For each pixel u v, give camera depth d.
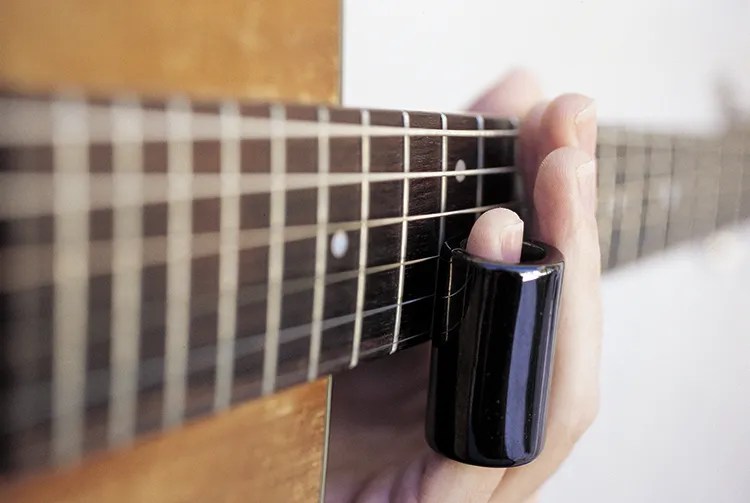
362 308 0.24
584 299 0.29
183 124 0.20
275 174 0.22
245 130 0.21
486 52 0.30
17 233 0.18
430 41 0.28
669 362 0.41
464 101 0.30
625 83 0.35
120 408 0.20
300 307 0.23
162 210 0.20
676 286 0.40
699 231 0.40
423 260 0.25
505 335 0.24
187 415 0.21
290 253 0.22
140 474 0.21
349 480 0.29
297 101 0.22
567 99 0.29
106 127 0.19
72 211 0.19
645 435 0.40
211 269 0.21
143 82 0.20
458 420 0.25
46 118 0.18
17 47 0.19
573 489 0.36
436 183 0.25
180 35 0.20
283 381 0.23
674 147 0.36
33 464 0.19
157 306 0.20
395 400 0.29
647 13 0.36
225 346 0.21
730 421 0.47
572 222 0.28
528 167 0.29
